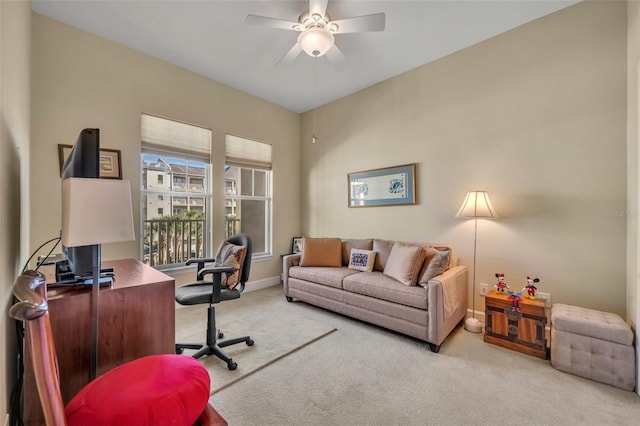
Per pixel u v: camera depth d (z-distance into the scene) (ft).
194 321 9.41
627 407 5.32
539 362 6.93
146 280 5.08
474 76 9.57
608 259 7.29
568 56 7.87
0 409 3.61
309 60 10.46
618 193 7.16
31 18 7.52
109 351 4.50
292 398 5.59
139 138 9.73
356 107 13.14
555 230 8.07
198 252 11.71
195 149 11.43
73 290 4.45
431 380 6.20
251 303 11.43
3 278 3.92
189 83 11.12
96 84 8.81
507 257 8.89
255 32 8.79
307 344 7.86
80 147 4.08
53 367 2.82
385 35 9.01
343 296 9.59
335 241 12.03
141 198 9.80
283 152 14.97
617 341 5.92
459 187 9.95
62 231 4.06
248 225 13.83
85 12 7.82
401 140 11.54
